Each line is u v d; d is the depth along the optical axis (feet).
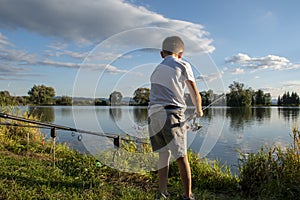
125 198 8.80
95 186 10.02
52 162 13.21
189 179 8.75
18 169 11.26
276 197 10.11
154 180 11.57
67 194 8.97
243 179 11.14
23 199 8.27
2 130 17.85
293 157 11.23
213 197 9.68
